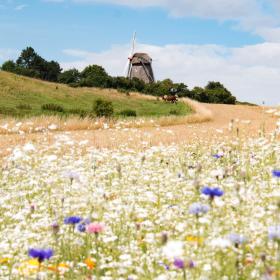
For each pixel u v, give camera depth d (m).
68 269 5.48
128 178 12.05
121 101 91.75
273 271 4.08
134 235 6.96
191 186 9.75
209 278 4.56
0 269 5.67
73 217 5.68
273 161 13.92
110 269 5.68
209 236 5.67
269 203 7.92
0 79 85.88
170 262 5.35
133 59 120.56
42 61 163.00
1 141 24.98
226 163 13.76
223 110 77.50
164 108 84.00
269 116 49.69
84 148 21.84
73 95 90.50
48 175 13.99
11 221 8.65
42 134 28.94
